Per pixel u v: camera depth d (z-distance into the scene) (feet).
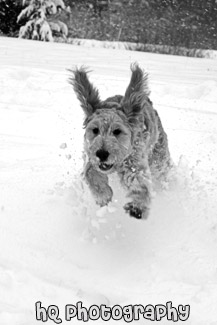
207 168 22.44
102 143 15.99
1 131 25.96
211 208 18.31
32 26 73.77
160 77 41.63
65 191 18.48
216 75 45.91
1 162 21.52
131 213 16.53
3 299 12.57
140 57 55.57
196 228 16.90
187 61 56.24
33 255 14.94
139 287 13.89
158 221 17.39
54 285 13.55
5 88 33.53
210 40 87.97
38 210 17.37
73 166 21.43
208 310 12.75
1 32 79.51
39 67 42.19
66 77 38.17
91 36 88.12
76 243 15.83
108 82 36.70
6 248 15.11
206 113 31.22
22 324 11.52
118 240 16.25
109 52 58.54
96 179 16.85
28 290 13.08
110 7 91.04
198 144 25.66
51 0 73.31
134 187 16.78
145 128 17.70
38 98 32.17
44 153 23.07
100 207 17.13
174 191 19.75
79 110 30.27
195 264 14.79
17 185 19.07
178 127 28.48
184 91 36.60
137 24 88.74
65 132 26.43
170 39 78.07
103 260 15.16
